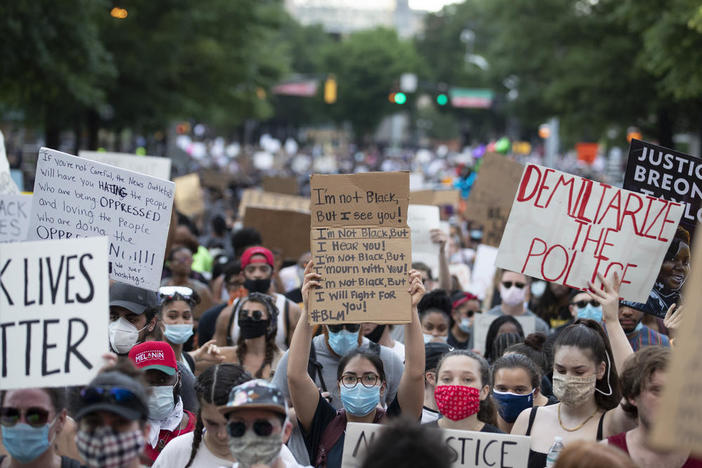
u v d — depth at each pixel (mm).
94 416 4000
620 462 3838
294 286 12305
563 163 68875
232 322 8242
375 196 5832
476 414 5727
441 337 8180
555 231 6273
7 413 4426
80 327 4652
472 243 16969
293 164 69188
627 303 6492
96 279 4676
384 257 5789
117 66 29672
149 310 6484
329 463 5633
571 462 3885
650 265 6227
